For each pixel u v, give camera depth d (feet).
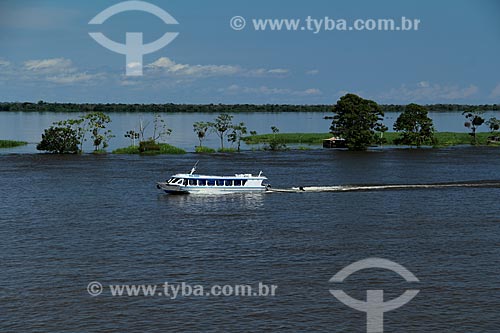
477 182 466.29
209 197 396.37
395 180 485.56
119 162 619.26
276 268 231.30
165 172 533.14
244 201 381.60
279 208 357.20
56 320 181.06
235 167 577.43
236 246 264.72
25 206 361.10
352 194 409.08
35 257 245.65
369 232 292.40
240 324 179.22
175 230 297.12
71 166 578.66
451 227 304.09
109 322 180.04
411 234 288.10
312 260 242.17
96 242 271.49
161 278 219.20
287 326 178.19
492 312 187.42
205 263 238.27
